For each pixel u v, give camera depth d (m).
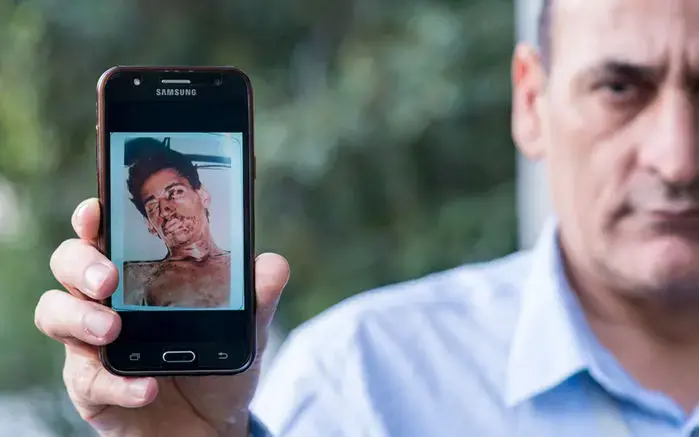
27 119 3.63
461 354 1.52
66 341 1.12
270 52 3.70
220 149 1.15
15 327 3.71
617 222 1.35
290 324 3.59
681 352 1.43
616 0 1.34
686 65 1.31
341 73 3.52
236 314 1.14
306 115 3.39
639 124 1.33
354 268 3.52
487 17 3.46
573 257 1.46
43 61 3.53
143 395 1.09
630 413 1.43
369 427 1.48
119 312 1.12
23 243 3.75
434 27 3.45
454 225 3.53
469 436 1.47
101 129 1.14
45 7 3.48
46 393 3.76
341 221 3.48
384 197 3.48
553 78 1.41
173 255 1.14
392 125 3.38
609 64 1.33
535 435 1.45
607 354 1.44
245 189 1.15
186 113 1.14
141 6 3.56
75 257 1.08
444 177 3.54
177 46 3.60
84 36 3.51
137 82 1.14
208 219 1.14
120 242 1.13
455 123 3.47
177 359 1.12
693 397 1.44
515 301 1.57
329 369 1.53
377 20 3.56
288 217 3.41
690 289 1.34
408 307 1.58
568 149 1.39
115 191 1.14
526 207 2.47
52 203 3.71
